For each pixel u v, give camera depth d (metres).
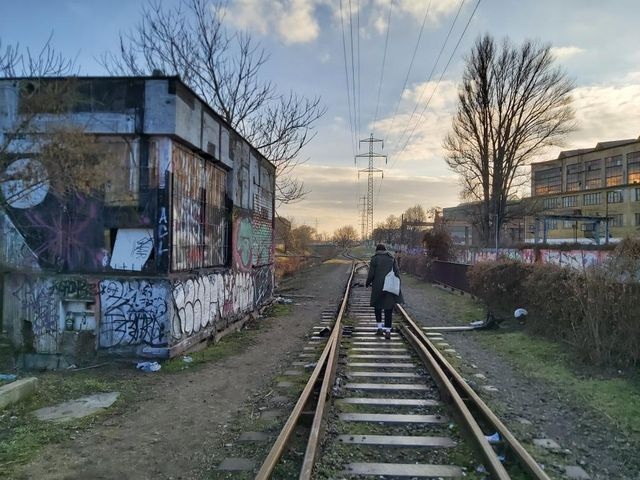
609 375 7.46
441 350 9.84
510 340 10.57
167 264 8.34
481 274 15.95
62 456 4.69
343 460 4.52
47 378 7.38
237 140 12.48
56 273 8.43
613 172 85.44
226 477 4.28
